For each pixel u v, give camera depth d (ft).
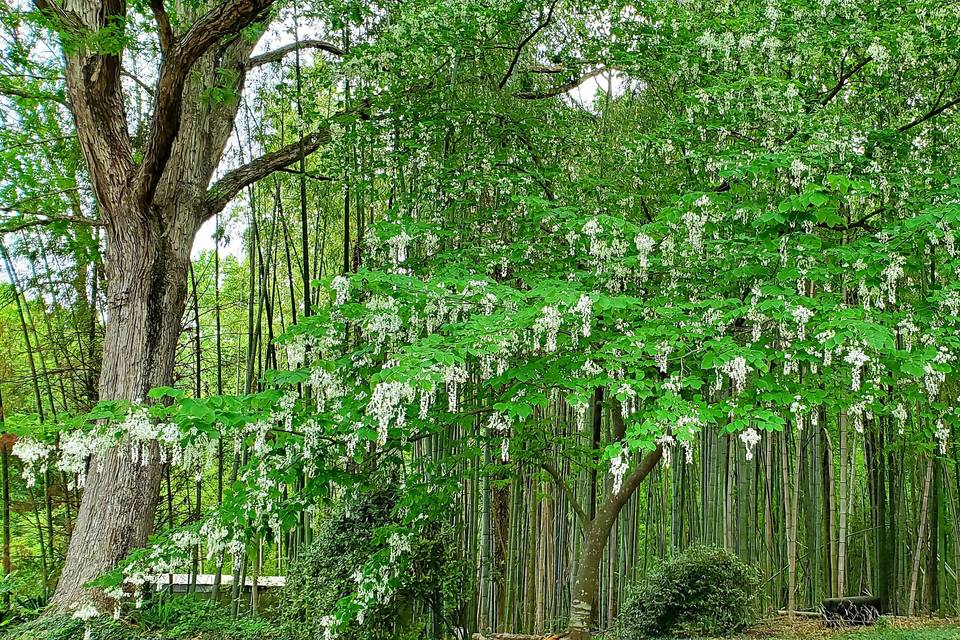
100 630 17.46
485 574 20.56
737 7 17.20
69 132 26.78
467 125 18.44
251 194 24.03
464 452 16.25
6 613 20.27
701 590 21.95
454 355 10.48
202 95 19.94
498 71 20.74
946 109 17.84
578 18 20.68
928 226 12.64
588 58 19.97
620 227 13.60
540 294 12.00
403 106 18.28
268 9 19.95
